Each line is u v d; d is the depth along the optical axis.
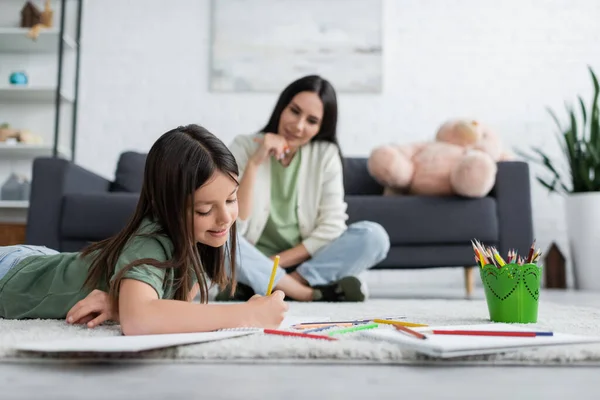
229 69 3.66
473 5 3.71
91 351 0.65
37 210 2.18
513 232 2.29
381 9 3.69
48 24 3.56
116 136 3.64
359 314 1.28
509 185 2.31
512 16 3.71
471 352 0.66
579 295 2.47
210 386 0.56
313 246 1.82
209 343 0.72
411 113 3.67
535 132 3.66
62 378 0.59
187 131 0.90
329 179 1.89
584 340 0.73
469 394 0.53
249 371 0.63
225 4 3.68
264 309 0.87
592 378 0.60
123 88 3.66
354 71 3.66
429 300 1.89
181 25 3.69
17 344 0.70
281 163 1.88
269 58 3.66
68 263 1.04
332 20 3.68
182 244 0.86
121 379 0.59
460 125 2.75
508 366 0.66
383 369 0.64
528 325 1.06
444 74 3.69
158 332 0.78
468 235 2.26
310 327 0.91
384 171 2.46
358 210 2.25
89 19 3.68
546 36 3.70
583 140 3.13
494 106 3.68
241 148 1.87
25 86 3.40
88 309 0.90
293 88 1.80
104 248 0.97
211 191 0.85
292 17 3.68
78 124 3.64
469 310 1.40
